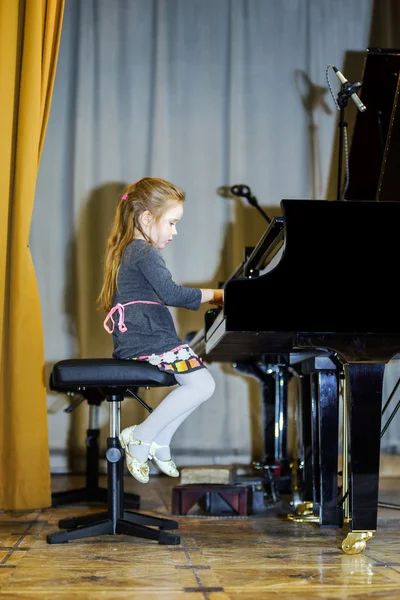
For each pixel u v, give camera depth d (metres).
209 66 4.05
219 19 4.06
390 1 4.07
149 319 2.16
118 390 2.13
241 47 4.06
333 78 4.05
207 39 4.05
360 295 1.93
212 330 2.36
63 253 3.94
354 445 1.98
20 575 1.73
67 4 4.00
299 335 1.94
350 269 1.93
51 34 2.91
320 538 2.20
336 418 2.35
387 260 1.95
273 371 3.10
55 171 3.96
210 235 4.00
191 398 2.09
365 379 1.98
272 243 2.17
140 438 2.10
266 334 1.94
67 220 3.95
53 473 3.85
